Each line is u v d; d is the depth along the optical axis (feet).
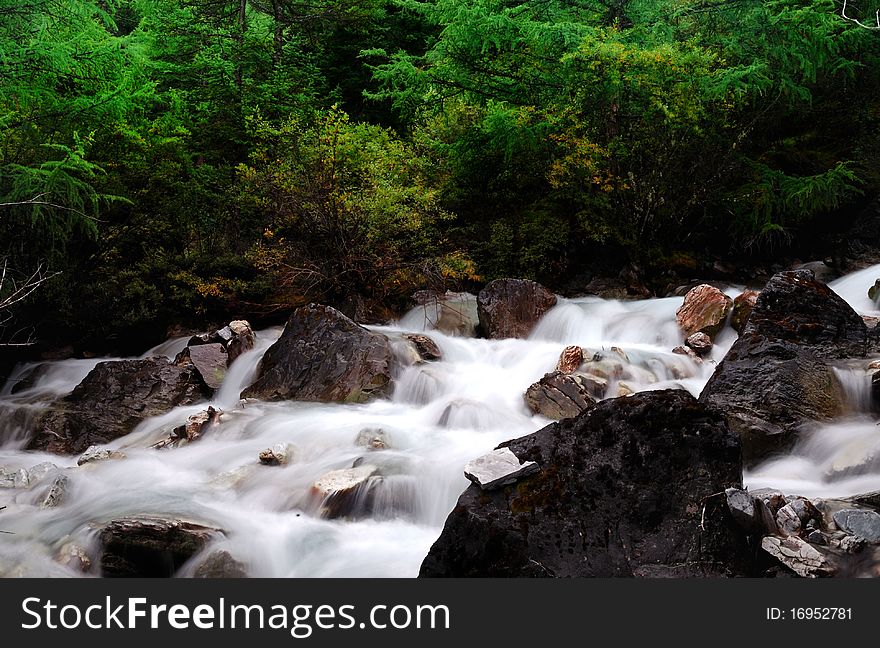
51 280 38.04
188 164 46.37
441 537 15.53
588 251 48.75
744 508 14.99
